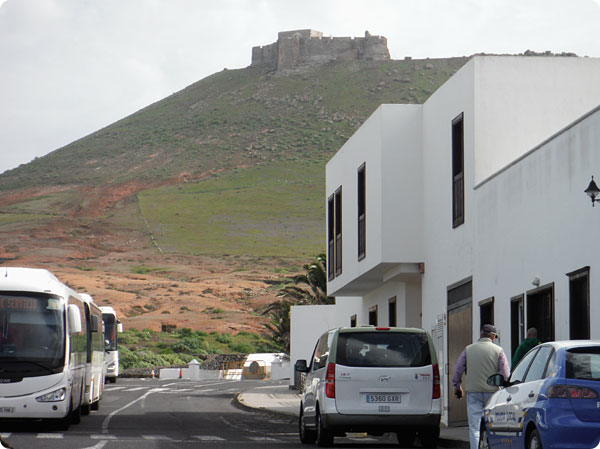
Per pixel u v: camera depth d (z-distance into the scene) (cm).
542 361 1277
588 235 1753
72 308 2278
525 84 2412
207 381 6969
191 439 2038
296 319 4894
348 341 1852
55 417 2245
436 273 2736
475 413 1638
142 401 4003
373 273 3131
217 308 12625
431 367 1844
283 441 2075
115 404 3725
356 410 1816
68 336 2294
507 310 2181
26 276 2328
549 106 2411
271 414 3297
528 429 1241
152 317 11669
